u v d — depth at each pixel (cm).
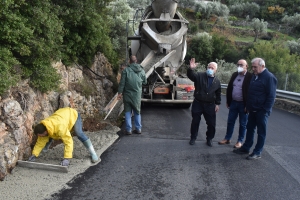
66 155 409
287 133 668
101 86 790
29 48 424
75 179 393
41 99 489
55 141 507
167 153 504
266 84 455
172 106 959
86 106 642
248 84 517
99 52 855
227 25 2873
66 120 406
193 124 542
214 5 2980
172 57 865
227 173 431
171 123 719
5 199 330
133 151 507
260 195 369
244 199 358
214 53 2284
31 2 440
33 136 449
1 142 372
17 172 387
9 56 393
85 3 597
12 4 389
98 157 471
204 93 522
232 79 542
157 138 587
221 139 599
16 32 385
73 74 636
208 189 380
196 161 472
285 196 368
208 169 443
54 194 351
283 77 1126
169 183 393
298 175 431
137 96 582
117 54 1174
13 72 409
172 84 843
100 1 726
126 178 403
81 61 711
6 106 384
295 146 568
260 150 486
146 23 807
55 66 544
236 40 2612
